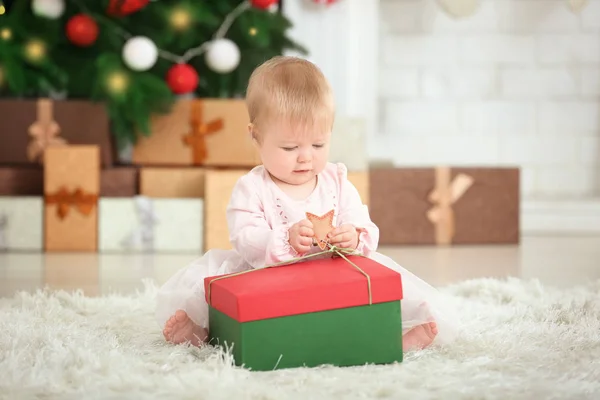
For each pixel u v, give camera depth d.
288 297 1.61
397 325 1.68
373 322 1.66
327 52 3.91
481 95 4.30
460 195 3.71
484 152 4.32
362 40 3.93
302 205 1.92
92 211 3.47
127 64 3.44
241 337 1.58
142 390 1.45
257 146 1.90
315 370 1.59
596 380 1.53
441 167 3.71
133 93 3.42
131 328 2.01
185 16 3.51
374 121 3.99
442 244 3.72
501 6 4.26
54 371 1.54
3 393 1.44
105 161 3.59
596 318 2.05
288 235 1.79
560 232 4.10
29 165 3.59
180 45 3.59
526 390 1.44
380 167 3.87
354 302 1.65
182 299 1.84
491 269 3.07
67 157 3.45
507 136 4.31
